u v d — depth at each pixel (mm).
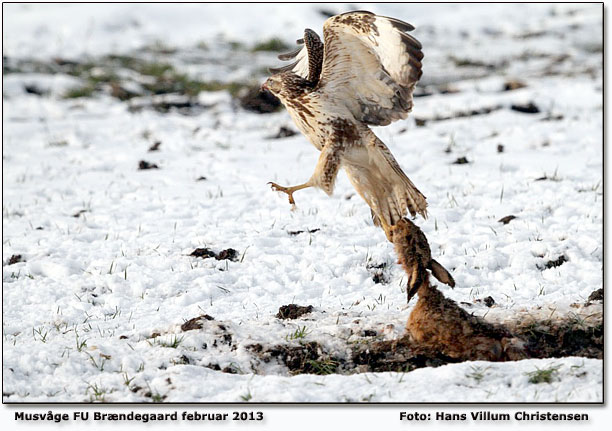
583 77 35906
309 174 23297
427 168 23281
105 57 42312
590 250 16703
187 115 33125
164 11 50156
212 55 44031
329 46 13117
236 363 11773
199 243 17797
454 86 35219
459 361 12008
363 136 13516
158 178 23422
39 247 17906
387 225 13703
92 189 22609
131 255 17312
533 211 19188
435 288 12367
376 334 12758
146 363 11602
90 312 14602
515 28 49938
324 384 10578
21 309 14758
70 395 10719
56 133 29172
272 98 34156
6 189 22734
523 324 12789
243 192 21750
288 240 17875
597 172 22172
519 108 30141
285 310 14031
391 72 12969
